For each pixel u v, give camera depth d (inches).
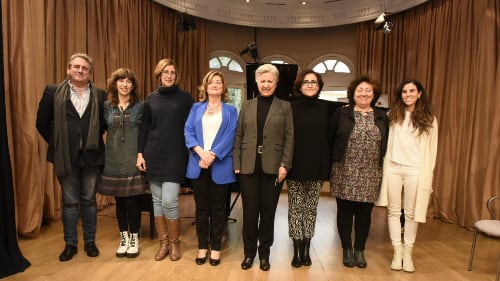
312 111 100.2
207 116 101.2
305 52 277.7
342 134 100.6
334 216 172.7
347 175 100.0
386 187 103.0
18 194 124.8
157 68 103.7
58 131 96.8
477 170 154.5
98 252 108.1
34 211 127.0
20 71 123.9
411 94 99.7
